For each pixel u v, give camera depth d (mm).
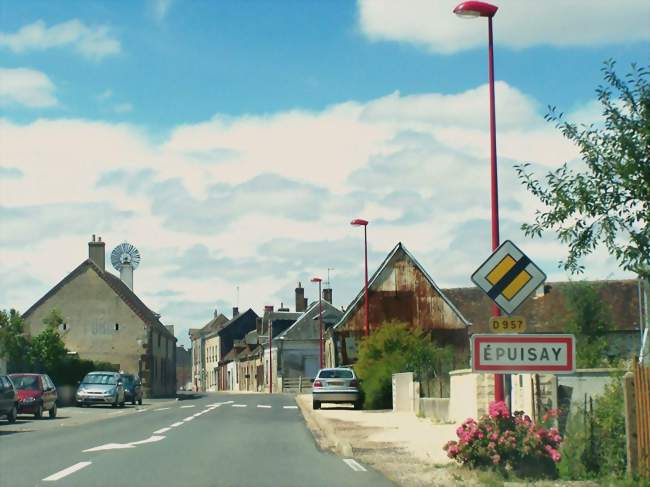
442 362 34281
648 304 22016
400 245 62719
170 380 89750
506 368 12586
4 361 49219
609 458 13133
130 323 73312
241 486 12508
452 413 27406
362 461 16375
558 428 14375
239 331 135250
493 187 17031
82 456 16719
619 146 12922
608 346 27188
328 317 92688
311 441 20875
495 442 13664
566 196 13180
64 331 72812
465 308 67250
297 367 91375
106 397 45094
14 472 14008
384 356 41844
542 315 61500
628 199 12969
